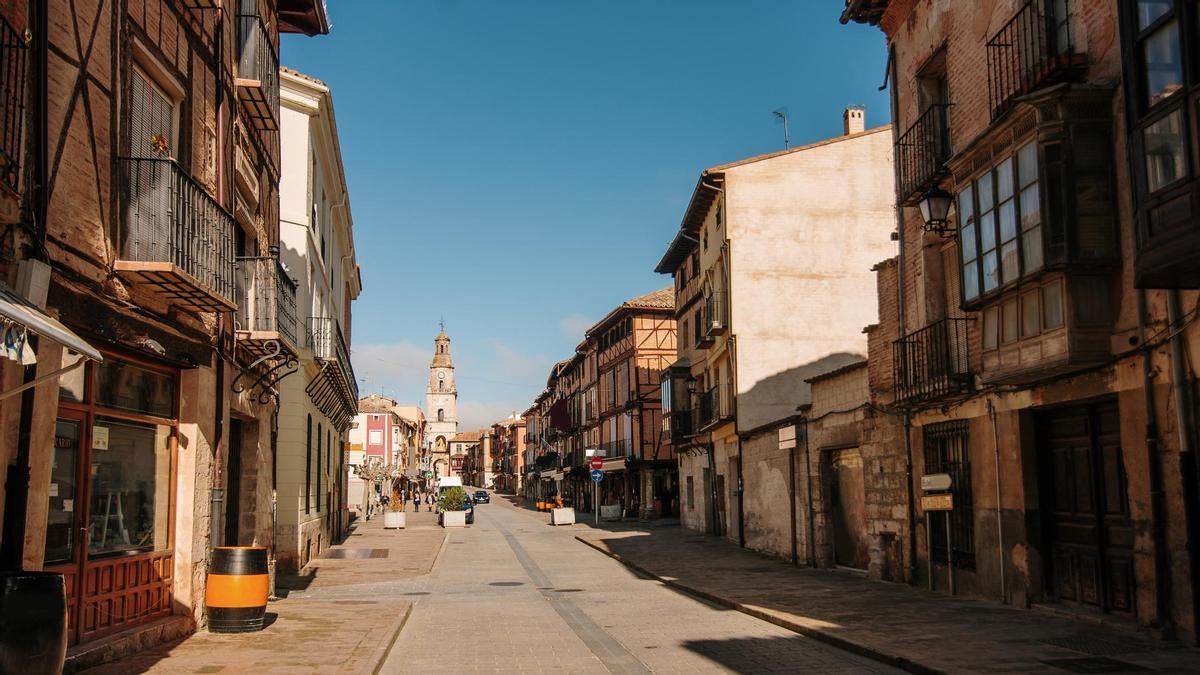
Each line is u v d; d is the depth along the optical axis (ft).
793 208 94.94
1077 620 34.96
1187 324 28.68
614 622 41.11
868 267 94.99
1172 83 25.72
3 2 21.77
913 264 49.93
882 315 53.93
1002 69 39.50
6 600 18.76
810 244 94.68
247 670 27.66
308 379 69.92
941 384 43.24
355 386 103.04
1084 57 33.50
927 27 48.06
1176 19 25.50
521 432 396.98
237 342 42.93
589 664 30.40
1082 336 32.04
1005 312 36.65
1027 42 37.45
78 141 26.27
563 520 140.56
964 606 40.63
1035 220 33.47
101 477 29.68
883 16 53.72
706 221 107.14
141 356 31.76
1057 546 37.99
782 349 92.68
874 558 54.34
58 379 24.76
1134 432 31.22
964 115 43.39
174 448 35.17
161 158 31.42
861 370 56.90
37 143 23.29
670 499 157.58
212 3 37.93
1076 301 32.24
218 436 38.29
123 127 29.50
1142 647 28.99
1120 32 28.02
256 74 45.01
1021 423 39.01
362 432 262.06
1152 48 26.63
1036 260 33.42
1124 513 33.73
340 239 102.94
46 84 23.65
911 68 50.24
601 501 196.85
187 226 32.71
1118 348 31.73
